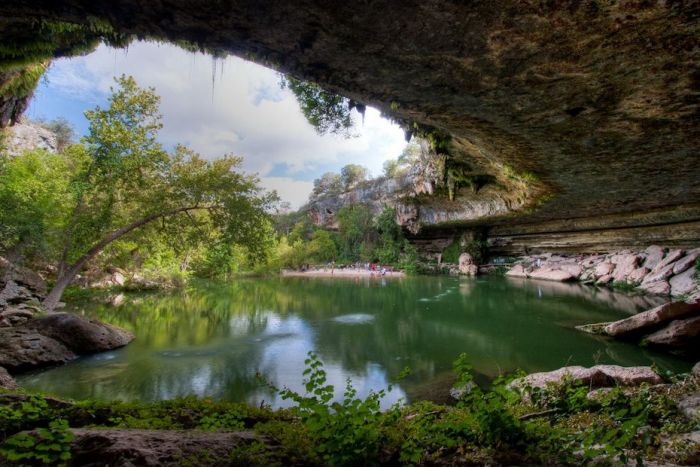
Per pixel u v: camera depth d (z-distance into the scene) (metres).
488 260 35.38
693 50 4.56
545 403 4.87
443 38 4.52
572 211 21.27
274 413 4.38
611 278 22.92
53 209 17.30
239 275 38.56
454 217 29.56
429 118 7.59
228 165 17.45
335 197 55.75
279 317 16.11
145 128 16.81
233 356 10.56
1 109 10.91
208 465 2.47
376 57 5.04
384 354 10.70
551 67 5.16
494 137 8.77
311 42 4.72
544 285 24.66
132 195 17.34
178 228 18.16
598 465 2.60
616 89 5.82
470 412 3.40
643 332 11.16
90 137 16.03
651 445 3.24
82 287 21.77
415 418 3.76
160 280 26.14
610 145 8.89
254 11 4.11
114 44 5.51
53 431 2.55
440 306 18.30
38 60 5.66
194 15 4.24
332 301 20.53
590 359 9.88
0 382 6.93
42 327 10.64
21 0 4.15
